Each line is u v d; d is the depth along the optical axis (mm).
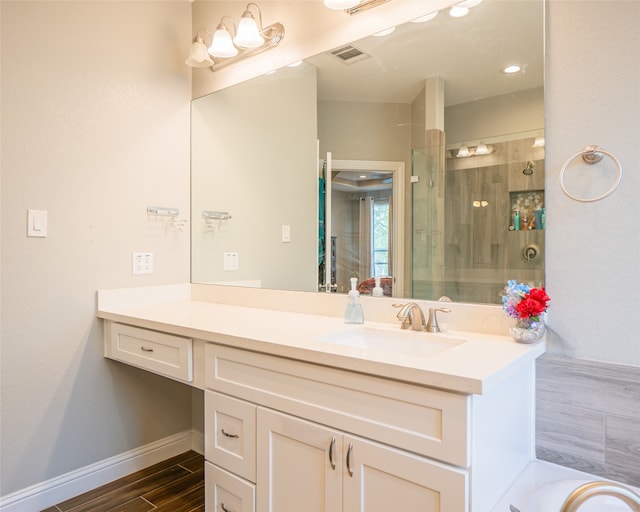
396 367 1009
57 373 1865
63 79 1861
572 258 1283
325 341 1370
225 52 2018
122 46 2076
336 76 1836
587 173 1259
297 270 1960
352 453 1099
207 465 1490
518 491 1145
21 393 1760
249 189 2156
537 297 1242
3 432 1712
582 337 1265
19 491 1755
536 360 1330
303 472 1210
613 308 1221
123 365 2100
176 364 1629
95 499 1890
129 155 2105
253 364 1344
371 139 1735
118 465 2076
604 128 1232
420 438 985
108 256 2027
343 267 1809
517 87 1393
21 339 1755
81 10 1922
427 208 1583
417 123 1614
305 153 1943
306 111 1935
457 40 1521
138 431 2162
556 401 1300
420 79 1606
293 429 1229
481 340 1325
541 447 1325
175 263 2318
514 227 1392
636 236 1186
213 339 1452
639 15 1181
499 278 1420
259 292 2086
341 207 1820
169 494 1936
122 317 1863
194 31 2375
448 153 1535
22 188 1741
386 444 1043
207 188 2328
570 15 1291
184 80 2359
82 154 1927
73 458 1923
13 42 1710
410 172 1631
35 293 1790
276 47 2039
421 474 981
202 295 2332
